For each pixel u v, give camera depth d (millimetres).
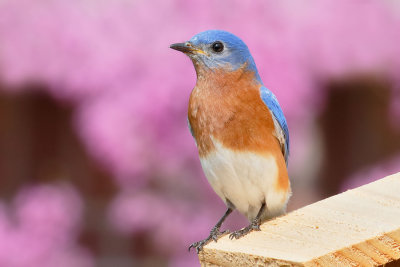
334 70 13852
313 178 19344
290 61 13156
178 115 12594
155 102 12492
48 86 14273
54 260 14203
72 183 19594
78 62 13289
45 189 14680
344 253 6250
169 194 13641
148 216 13641
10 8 13719
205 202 13711
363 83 17875
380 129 19531
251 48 13016
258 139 8016
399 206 6824
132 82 12781
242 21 13102
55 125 19781
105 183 19531
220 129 8039
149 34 12891
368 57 14305
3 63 13992
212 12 13086
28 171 19797
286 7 13344
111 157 12750
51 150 19781
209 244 6906
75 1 13570
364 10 14109
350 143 19422
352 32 14133
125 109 12570
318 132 19219
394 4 14398
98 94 13008
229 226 13719
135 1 13133
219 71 8180
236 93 8102
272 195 8117
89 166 19594
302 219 6855
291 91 13008
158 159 12711
